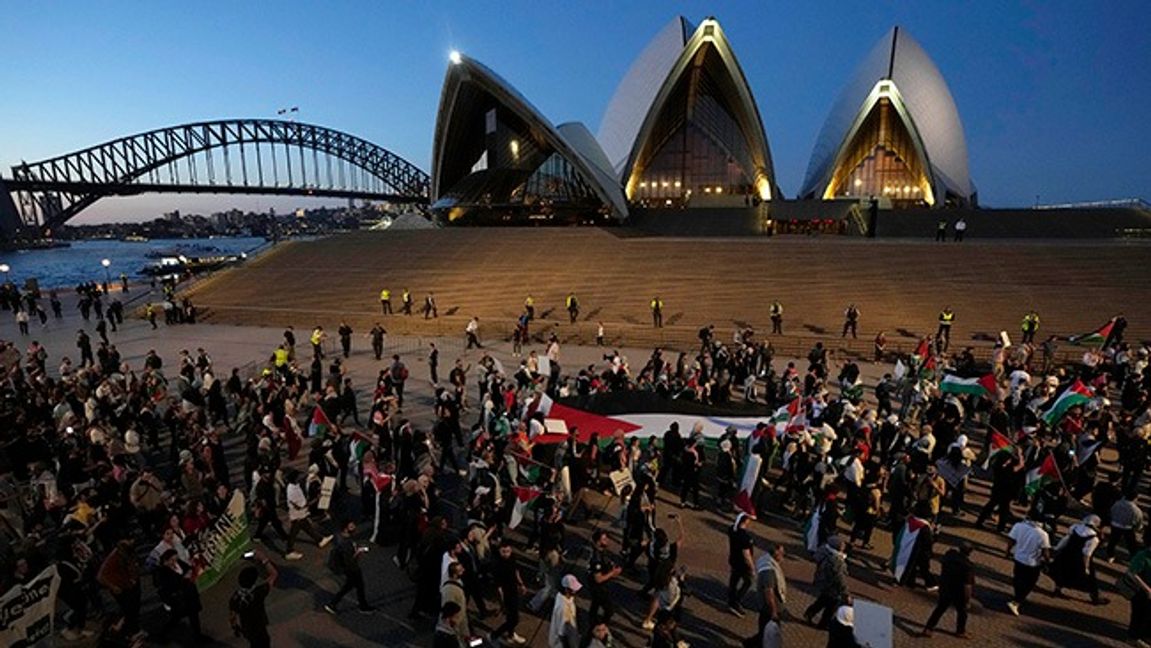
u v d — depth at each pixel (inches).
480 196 2180.1
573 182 2171.5
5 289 1545.3
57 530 403.9
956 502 464.4
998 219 1923.0
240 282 1535.4
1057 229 1850.4
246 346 1085.1
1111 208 1942.7
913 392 679.7
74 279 3786.9
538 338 1114.7
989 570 399.5
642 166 2647.6
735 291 1210.0
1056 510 424.2
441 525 348.2
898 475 422.6
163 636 334.6
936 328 1031.0
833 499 402.0
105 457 469.4
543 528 369.7
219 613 358.6
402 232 1776.6
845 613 271.3
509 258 1486.2
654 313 1109.1
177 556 325.7
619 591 380.2
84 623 346.9
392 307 1316.4
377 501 426.6
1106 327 829.2
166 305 1305.4
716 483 535.5
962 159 2586.1
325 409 590.6
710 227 2082.9
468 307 1279.5
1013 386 653.3
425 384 837.2
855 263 1266.0
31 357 795.4
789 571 400.8
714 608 363.6
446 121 2169.0
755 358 807.1
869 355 957.8
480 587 353.4
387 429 541.0
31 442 495.5
